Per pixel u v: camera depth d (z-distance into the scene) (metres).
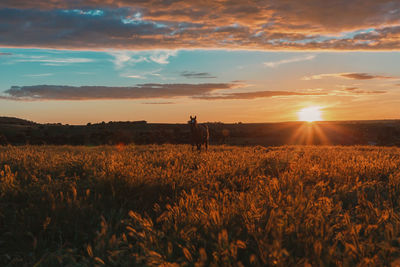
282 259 2.85
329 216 4.45
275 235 3.25
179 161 10.87
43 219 4.95
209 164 9.47
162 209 5.82
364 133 89.88
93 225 5.02
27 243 4.49
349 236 3.53
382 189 7.07
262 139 78.31
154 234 3.77
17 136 75.44
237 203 4.98
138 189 6.46
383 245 3.11
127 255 3.61
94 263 3.41
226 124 140.50
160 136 71.88
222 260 3.06
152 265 3.14
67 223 4.87
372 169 9.09
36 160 11.31
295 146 24.81
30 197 6.00
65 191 6.48
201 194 6.15
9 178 7.06
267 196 5.31
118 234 4.58
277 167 10.02
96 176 7.59
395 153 17.02
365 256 3.09
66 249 3.86
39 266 3.70
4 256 4.08
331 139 78.25
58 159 10.87
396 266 2.88
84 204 5.51
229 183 7.45
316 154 15.28
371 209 4.71
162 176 7.15
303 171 8.68
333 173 8.48
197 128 19.66
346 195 6.38
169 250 3.31
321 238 3.28
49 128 107.88
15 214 5.24
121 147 21.59
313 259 2.96
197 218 4.21
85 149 19.44
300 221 3.79
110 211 5.41
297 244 3.31
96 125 130.62
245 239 3.67
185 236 3.72
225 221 3.99
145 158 11.50
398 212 4.96
